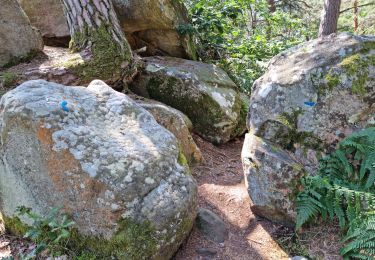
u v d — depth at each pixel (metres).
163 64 5.29
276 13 8.53
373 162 2.86
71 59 4.43
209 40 6.60
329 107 3.08
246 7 7.28
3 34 4.36
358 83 3.03
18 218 2.75
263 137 3.31
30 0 5.58
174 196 2.64
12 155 2.68
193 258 2.78
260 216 3.20
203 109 4.77
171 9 5.66
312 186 2.96
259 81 3.47
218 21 6.41
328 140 3.10
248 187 3.17
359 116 3.05
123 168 2.54
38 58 4.64
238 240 2.99
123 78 4.73
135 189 2.51
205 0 6.71
